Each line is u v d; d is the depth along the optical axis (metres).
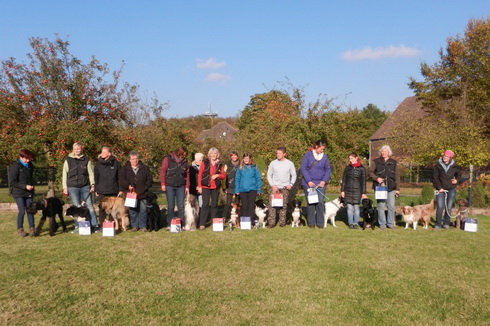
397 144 24.66
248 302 4.37
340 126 14.27
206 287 4.83
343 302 4.39
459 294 4.65
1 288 4.74
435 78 25.03
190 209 8.34
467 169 19.69
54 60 12.66
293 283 4.98
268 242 7.20
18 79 12.64
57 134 11.96
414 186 23.39
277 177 8.85
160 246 6.86
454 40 24.33
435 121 24.45
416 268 5.64
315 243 7.14
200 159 8.82
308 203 8.73
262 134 13.77
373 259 6.08
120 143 13.09
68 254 6.29
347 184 8.66
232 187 9.42
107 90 13.48
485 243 7.23
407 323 3.89
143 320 3.89
